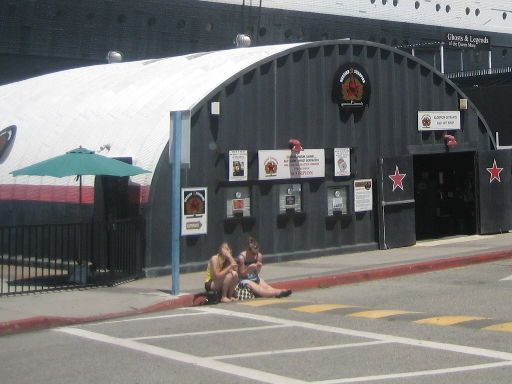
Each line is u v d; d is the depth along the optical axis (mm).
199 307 14859
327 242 21391
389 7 56719
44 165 16188
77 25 40844
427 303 14523
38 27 39500
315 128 21203
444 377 8883
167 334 12086
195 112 18656
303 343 11086
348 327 12203
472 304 14203
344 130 21891
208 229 18984
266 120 20125
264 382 8898
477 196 25141
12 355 10953
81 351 11039
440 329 11789
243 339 11508
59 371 9852
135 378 9328
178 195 15281
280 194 20406
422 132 23688
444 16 60375
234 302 15273
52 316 13320
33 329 12891
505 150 25750
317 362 9852
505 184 25750
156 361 10203
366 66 22328
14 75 39156
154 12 43719
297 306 14461
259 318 13281
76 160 16188
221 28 47031
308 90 21000
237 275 15461
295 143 20391
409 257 20422
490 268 19141
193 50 45969
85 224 16875
